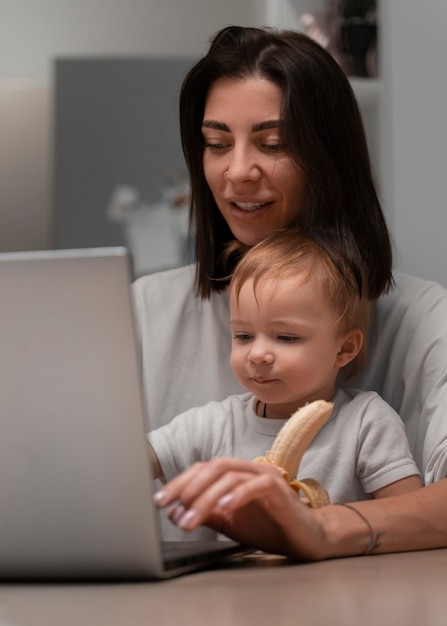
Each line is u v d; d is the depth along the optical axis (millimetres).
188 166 1687
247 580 925
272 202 1584
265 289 1430
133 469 877
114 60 3301
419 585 878
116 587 892
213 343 1720
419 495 1214
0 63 3391
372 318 1670
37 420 891
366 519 1138
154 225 3277
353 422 1468
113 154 3289
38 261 871
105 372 872
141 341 1757
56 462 892
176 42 3379
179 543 1188
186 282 1779
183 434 1558
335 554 1096
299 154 1539
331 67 1578
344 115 1582
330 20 2678
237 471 968
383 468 1428
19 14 3396
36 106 3355
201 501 929
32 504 905
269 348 1432
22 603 824
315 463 1447
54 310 874
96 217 3285
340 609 754
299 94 1530
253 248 1503
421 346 1601
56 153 3287
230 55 1576
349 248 1523
